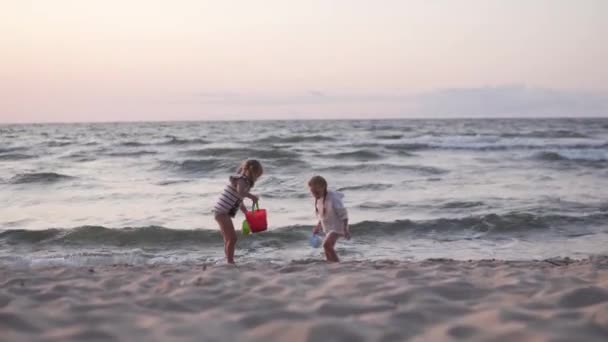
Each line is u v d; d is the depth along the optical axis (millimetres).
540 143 32906
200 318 3613
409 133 51781
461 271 5191
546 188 14883
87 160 23688
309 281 4688
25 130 75938
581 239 8859
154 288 4531
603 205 11836
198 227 9672
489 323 3406
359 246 8406
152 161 22750
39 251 7980
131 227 9031
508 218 9914
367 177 17812
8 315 3518
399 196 13500
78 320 3537
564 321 3389
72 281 4809
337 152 26953
